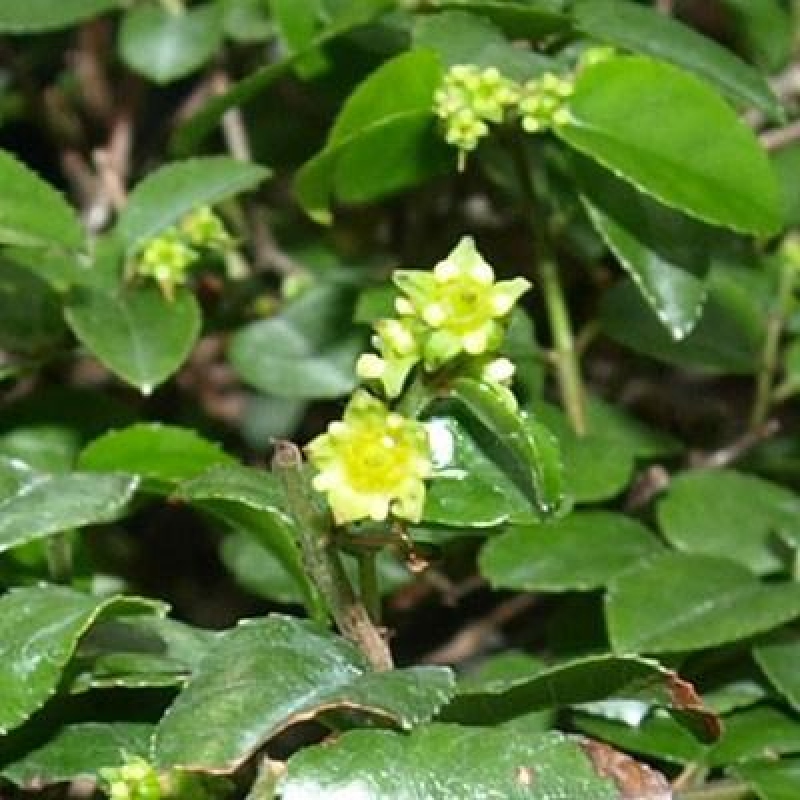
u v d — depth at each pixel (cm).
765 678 25
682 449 29
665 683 21
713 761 24
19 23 29
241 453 34
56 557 25
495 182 31
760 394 30
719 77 27
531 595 29
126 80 34
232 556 27
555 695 22
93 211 33
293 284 30
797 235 31
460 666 30
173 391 32
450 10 27
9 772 22
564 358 28
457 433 22
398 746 20
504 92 26
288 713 20
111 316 27
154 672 23
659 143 26
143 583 32
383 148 27
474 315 21
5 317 28
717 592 24
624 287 29
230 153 34
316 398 30
